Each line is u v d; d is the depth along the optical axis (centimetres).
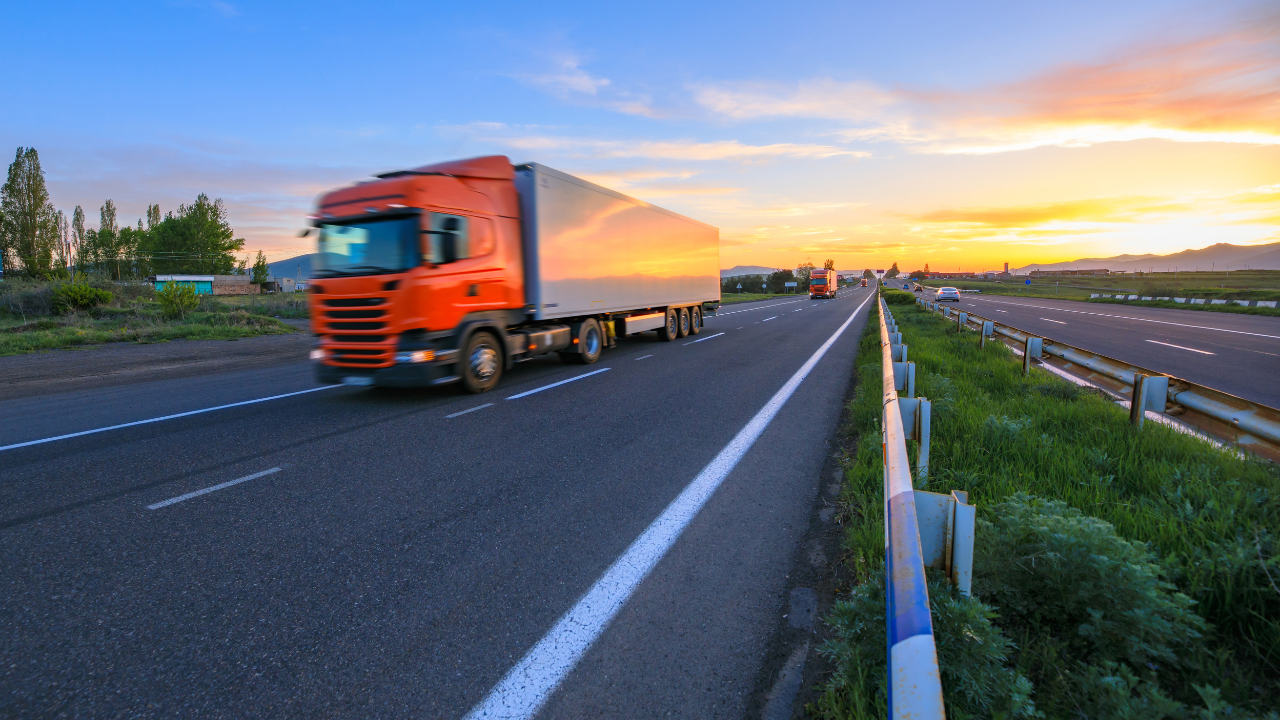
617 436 623
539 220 985
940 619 207
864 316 2973
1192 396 481
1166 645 229
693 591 307
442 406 778
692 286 1777
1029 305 3847
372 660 249
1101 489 387
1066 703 205
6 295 2378
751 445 587
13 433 639
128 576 324
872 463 483
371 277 758
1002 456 474
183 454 556
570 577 322
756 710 219
